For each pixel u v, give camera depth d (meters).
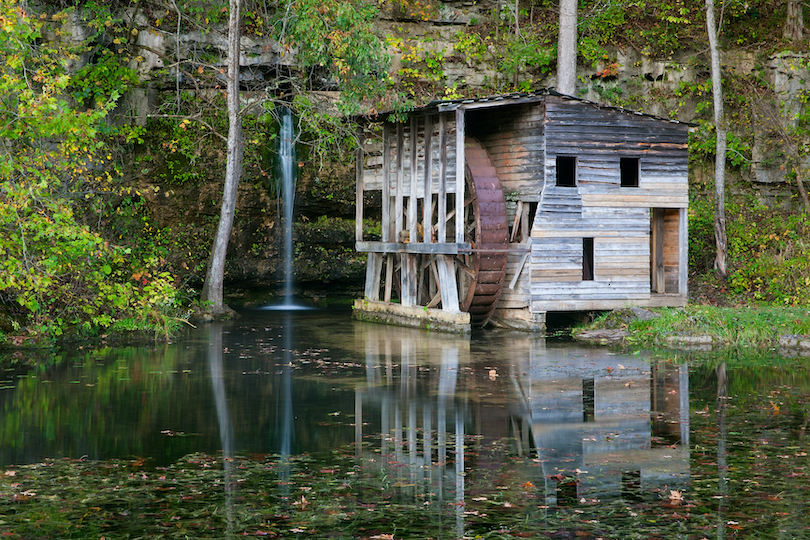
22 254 14.84
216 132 21.28
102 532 6.27
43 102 13.45
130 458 8.27
